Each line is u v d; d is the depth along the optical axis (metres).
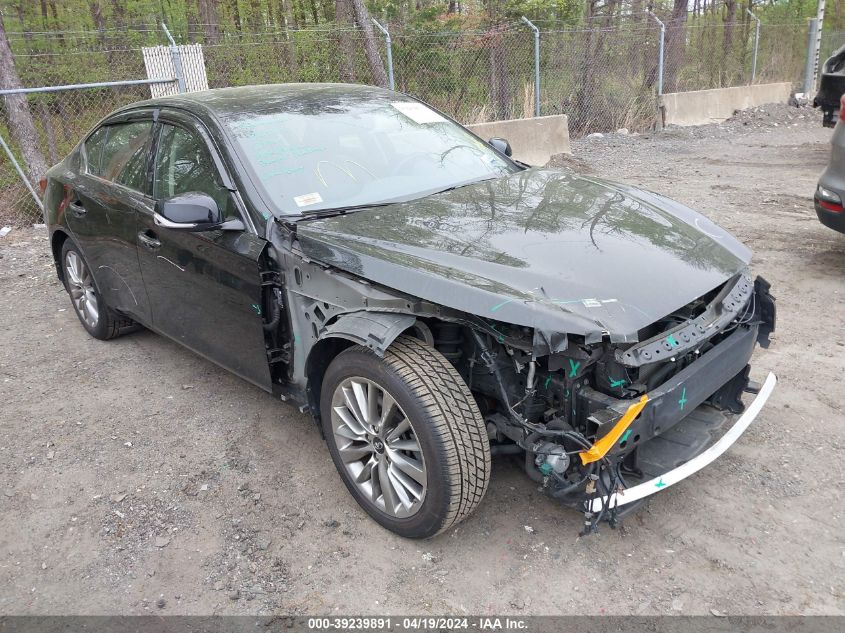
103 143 4.68
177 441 3.80
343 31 12.33
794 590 2.57
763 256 6.23
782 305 5.13
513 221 3.08
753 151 12.08
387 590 2.68
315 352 3.01
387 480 2.87
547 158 11.85
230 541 3.00
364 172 3.61
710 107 15.73
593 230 3.01
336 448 3.06
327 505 3.21
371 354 2.74
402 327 2.60
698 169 10.63
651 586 2.62
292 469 3.50
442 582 2.70
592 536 2.89
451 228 3.01
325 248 2.92
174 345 5.12
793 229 7.04
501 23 15.12
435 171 3.81
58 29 18.25
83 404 4.27
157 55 9.76
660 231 3.10
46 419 4.10
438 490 2.61
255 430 3.88
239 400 4.23
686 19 16.34
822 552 2.74
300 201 3.31
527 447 2.61
